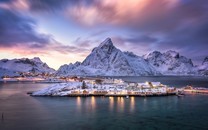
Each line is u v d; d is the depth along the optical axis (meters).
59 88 183.50
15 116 98.69
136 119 92.00
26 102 137.75
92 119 92.38
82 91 172.75
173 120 90.38
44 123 86.56
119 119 92.19
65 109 114.19
